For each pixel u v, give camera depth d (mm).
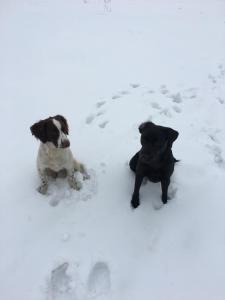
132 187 1677
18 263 1405
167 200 1610
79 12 3564
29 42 2957
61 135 1459
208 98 2309
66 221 1539
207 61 2770
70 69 2617
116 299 1308
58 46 2910
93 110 2189
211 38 3150
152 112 2139
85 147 1894
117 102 2244
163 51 2906
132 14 3590
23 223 1536
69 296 1314
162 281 1355
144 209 1583
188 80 2512
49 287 1334
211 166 1760
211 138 1974
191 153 1830
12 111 2197
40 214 1565
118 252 1438
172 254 1430
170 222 1526
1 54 2781
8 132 2031
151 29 3281
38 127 1457
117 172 1737
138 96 2301
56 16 3447
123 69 2629
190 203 1593
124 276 1366
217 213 1556
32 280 1353
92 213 1568
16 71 2584
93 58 2762
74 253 1430
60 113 2180
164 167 1487
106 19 3436
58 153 1515
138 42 3027
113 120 2074
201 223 1520
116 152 1843
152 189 1671
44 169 1610
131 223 1533
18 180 1719
